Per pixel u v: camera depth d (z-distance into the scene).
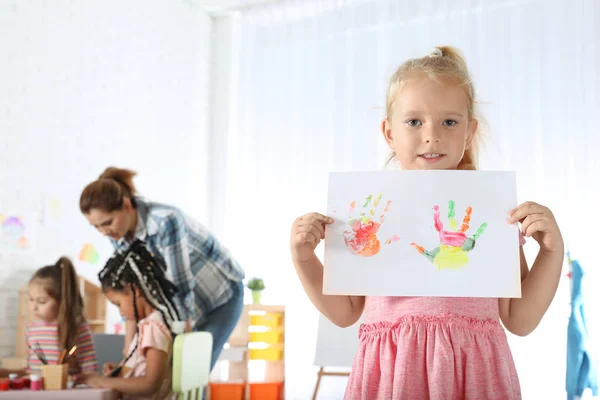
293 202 4.32
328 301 1.09
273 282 4.28
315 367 4.03
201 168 4.58
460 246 1.01
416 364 1.00
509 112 3.84
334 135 4.24
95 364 2.33
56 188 3.27
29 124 3.14
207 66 4.72
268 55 4.54
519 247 1.02
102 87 3.67
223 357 3.63
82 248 3.38
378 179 1.05
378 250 1.02
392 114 1.13
